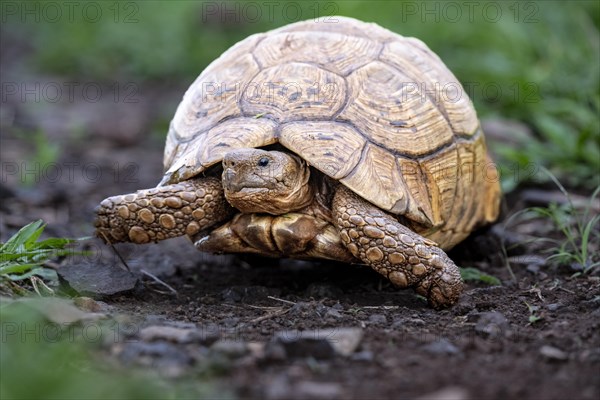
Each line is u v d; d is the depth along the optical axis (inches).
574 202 611.8
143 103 1219.2
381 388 292.4
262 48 463.2
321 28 472.7
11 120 1054.4
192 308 402.3
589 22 987.9
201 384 291.6
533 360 320.5
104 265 428.1
